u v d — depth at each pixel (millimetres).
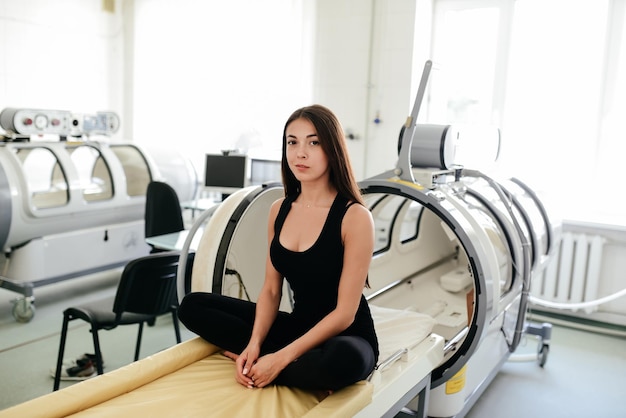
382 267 3023
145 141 5770
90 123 4215
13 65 4973
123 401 1451
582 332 3754
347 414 1428
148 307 2539
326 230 1594
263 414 1399
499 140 3209
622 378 3064
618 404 2771
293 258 1620
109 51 5711
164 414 1379
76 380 2816
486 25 4234
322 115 1628
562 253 3875
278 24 4711
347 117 4496
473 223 2238
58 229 3883
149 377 1568
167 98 5539
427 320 2201
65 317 2572
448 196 2309
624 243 3770
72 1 5340
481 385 2590
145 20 5602
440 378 2160
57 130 3990
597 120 3916
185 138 5457
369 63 4348
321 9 4488
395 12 4215
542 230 3064
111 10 5660
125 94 5863
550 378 3043
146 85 5688
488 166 3207
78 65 5473
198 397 1474
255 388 1528
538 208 3154
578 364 3236
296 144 1633
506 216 2734
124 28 5781
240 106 5031
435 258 3533
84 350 3186
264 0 4766
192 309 1744
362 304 1688
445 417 2236
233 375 1620
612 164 3920
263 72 4844
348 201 1638
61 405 1367
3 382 2771
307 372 1482
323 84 4562
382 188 2293
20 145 3789
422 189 2209
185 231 3639
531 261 2908
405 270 3238
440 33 4398
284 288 2453
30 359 3047
